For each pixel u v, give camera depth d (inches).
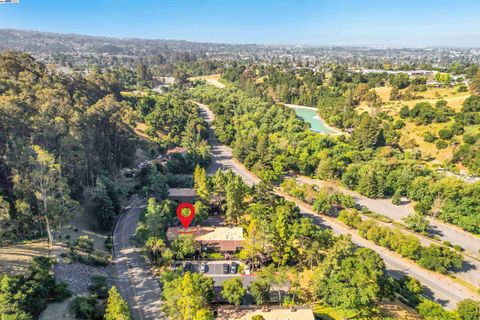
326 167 5039.4
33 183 2647.6
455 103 6860.2
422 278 3058.6
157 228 3122.5
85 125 3821.4
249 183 4854.8
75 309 2182.6
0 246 2628.0
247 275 2886.3
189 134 6220.5
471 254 3464.6
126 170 4950.8
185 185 4421.8
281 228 2970.0
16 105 3324.3
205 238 3245.6
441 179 4456.2
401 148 6097.4
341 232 3725.4
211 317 2160.4
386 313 2529.5
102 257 2984.7
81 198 3705.7
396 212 4284.0
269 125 7239.2
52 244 2844.5
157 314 2423.7
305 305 2484.0
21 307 1919.3
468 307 2343.8
